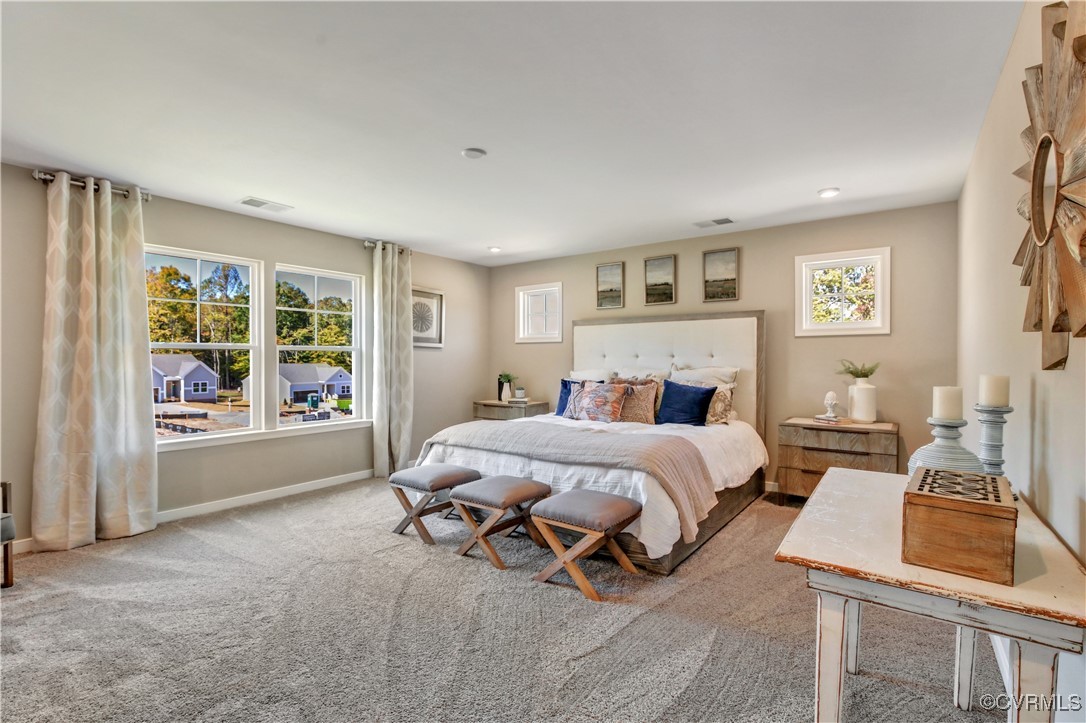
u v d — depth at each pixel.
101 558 3.00
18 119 2.48
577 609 2.39
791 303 4.48
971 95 2.27
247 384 4.23
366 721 1.65
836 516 1.50
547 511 2.61
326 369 4.82
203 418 3.97
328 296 4.84
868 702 1.76
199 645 2.08
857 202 3.86
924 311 3.93
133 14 1.70
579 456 3.07
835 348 4.29
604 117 2.49
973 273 2.94
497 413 5.86
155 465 3.52
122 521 3.35
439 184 3.44
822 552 1.23
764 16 1.74
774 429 4.57
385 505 4.10
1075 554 1.26
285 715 1.67
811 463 3.94
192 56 1.96
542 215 4.19
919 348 3.95
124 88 2.20
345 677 1.87
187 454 3.81
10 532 2.60
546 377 6.04
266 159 2.99
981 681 1.87
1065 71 1.10
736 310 4.75
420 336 5.62
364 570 2.83
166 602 2.45
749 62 2.02
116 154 2.91
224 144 2.78
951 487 1.22
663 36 1.85
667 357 5.00
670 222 4.42
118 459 3.35
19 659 1.98
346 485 4.75
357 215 4.19
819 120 2.52
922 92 2.25
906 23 1.78
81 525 3.19
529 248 5.47
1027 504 1.66
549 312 6.12
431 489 3.12
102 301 3.29
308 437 4.57
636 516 2.72
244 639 2.13
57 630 2.20
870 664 1.99
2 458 3.04
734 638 2.14
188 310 3.89
